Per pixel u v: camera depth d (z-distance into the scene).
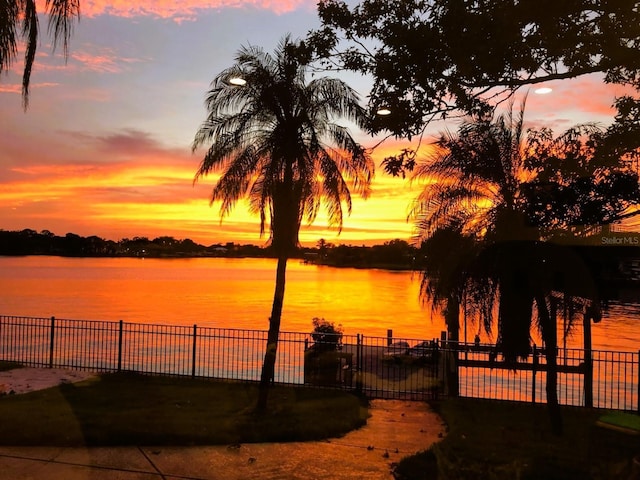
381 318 58.62
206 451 8.13
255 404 11.57
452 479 7.34
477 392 15.56
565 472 7.41
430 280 11.09
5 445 7.81
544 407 11.88
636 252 9.60
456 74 6.45
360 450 8.53
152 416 9.82
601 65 6.19
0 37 5.87
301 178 12.49
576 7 5.84
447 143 10.92
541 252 10.11
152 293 91.75
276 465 7.73
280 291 12.55
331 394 12.80
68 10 6.40
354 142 12.30
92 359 21.30
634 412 12.01
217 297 85.00
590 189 8.20
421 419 10.77
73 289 95.81
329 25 7.00
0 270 173.88
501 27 5.93
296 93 12.00
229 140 12.45
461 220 10.91
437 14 6.40
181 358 22.50
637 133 6.60
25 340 26.81
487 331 10.73
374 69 6.91
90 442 8.07
